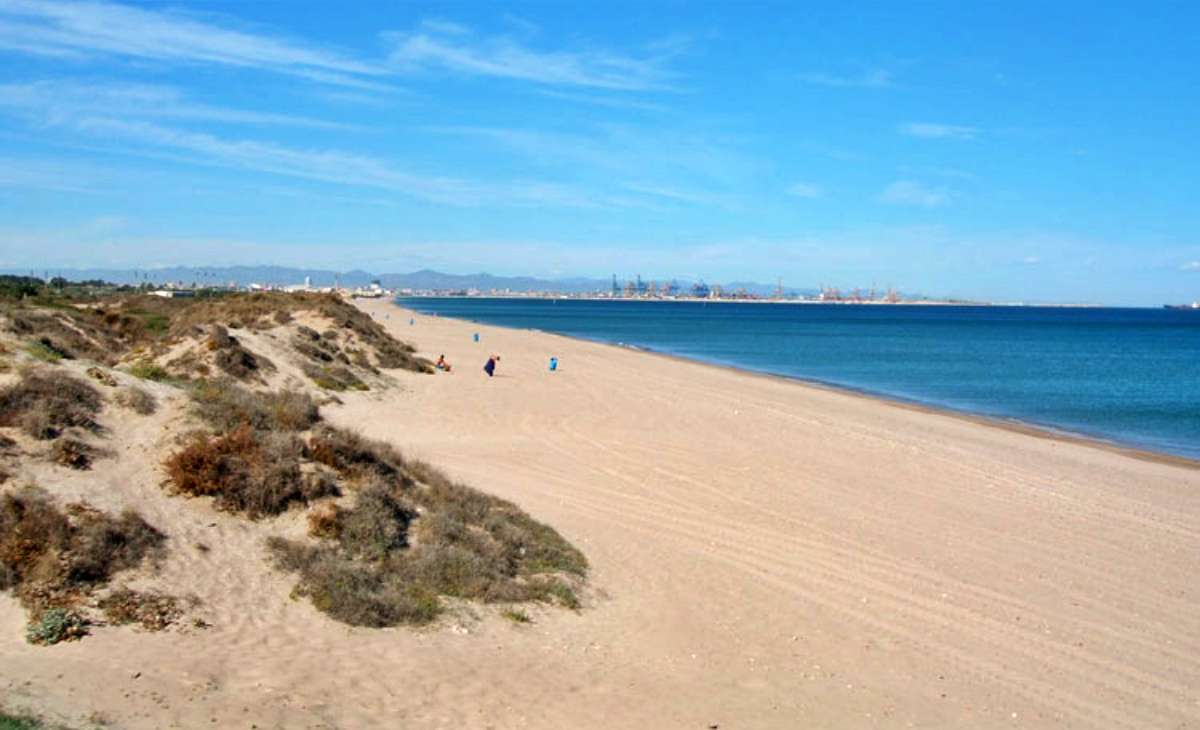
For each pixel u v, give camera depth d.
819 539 16.77
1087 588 14.88
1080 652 12.20
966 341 102.38
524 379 40.19
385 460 15.26
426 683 9.30
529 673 9.98
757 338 101.75
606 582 13.57
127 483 11.87
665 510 18.19
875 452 26.27
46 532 10.24
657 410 32.56
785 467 23.27
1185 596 14.72
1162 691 11.12
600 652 10.92
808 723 9.43
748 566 14.94
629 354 62.94
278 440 13.55
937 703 10.32
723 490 20.27
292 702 8.34
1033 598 14.23
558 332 105.50
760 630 12.22
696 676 10.47
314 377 29.97
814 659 11.36
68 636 8.92
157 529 11.17
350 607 10.67
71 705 7.53
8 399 12.49
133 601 9.79
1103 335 121.19
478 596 11.90
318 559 11.60
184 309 40.91
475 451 22.91
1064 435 33.56
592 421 29.16
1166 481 24.50
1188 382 54.56
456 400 31.67
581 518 17.03
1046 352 83.62
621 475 21.19
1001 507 20.25
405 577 11.90
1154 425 36.91
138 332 32.53
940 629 12.73
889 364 66.56
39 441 11.98
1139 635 12.94
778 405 36.06
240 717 7.85
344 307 44.97
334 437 14.69
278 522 12.27
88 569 10.02
